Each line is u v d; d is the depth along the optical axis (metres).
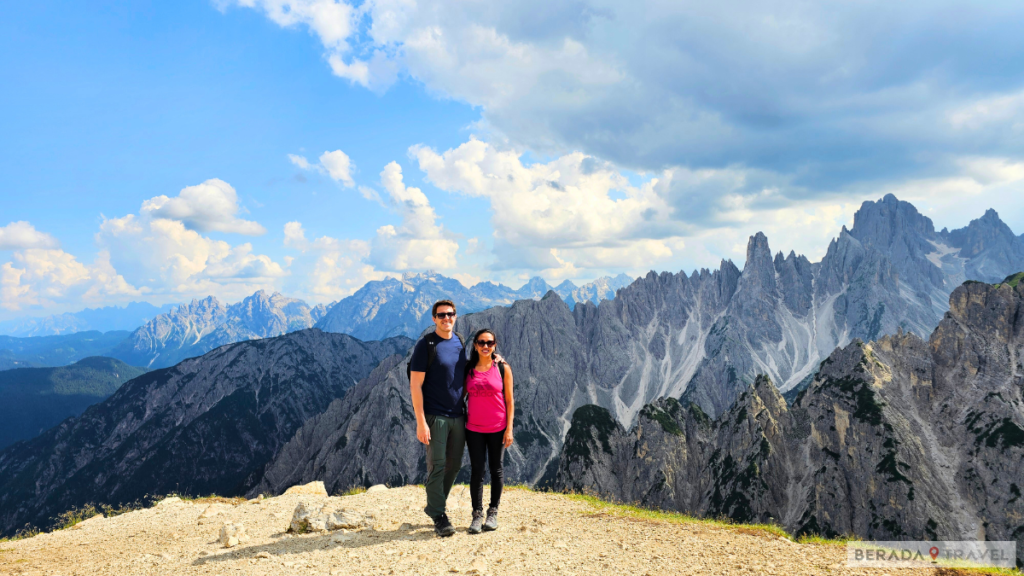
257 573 9.20
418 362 11.48
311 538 11.91
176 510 18.48
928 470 187.88
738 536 11.59
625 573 8.79
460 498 17.73
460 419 11.68
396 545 10.81
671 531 12.19
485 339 11.63
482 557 9.72
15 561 11.34
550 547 10.50
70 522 17.47
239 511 17.56
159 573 9.59
